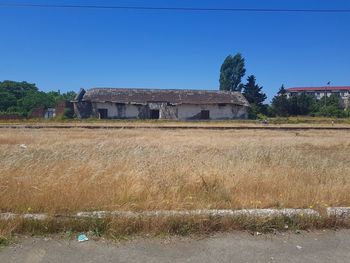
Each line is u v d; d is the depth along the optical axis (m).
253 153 11.67
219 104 60.03
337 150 15.73
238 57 87.19
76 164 7.49
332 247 4.21
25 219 4.45
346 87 130.25
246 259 3.88
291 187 6.09
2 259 3.77
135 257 3.89
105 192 5.44
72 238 4.30
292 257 3.94
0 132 24.94
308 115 71.81
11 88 93.50
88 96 59.06
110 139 19.27
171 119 57.97
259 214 4.79
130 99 58.94
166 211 4.81
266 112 73.81
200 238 4.38
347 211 4.89
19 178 6.01
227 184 6.20
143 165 7.48
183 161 8.45
